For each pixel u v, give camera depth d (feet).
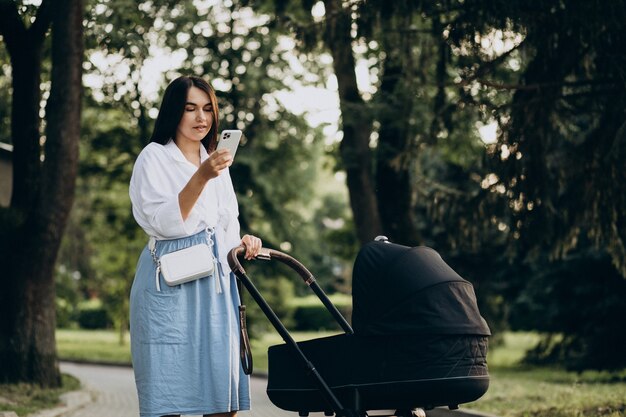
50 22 49.34
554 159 42.24
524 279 82.02
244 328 15.74
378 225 64.90
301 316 187.01
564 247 41.55
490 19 36.24
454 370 14.92
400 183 64.44
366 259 15.52
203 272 15.39
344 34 43.83
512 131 39.47
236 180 94.58
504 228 46.06
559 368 82.07
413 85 50.65
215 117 16.11
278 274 102.89
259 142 93.71
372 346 15.15
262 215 100.42
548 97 38.37
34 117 50.80
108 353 111.34
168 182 15.60
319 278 170.09
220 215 16.05
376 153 62.28
